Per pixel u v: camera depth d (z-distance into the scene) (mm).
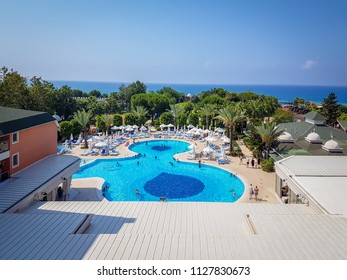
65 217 15891
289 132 44781
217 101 86875
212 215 18203
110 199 29125
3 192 20594
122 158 43844
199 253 11516
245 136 56500
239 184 33531
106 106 96062
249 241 12766
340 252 11805
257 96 103375
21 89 52656
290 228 14469
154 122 76125
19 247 12047
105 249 11703
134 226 16500
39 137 29375
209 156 43531
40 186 21953
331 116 75562
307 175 23516
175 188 32469
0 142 23734
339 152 35500
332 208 17812
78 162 29891
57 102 71500
